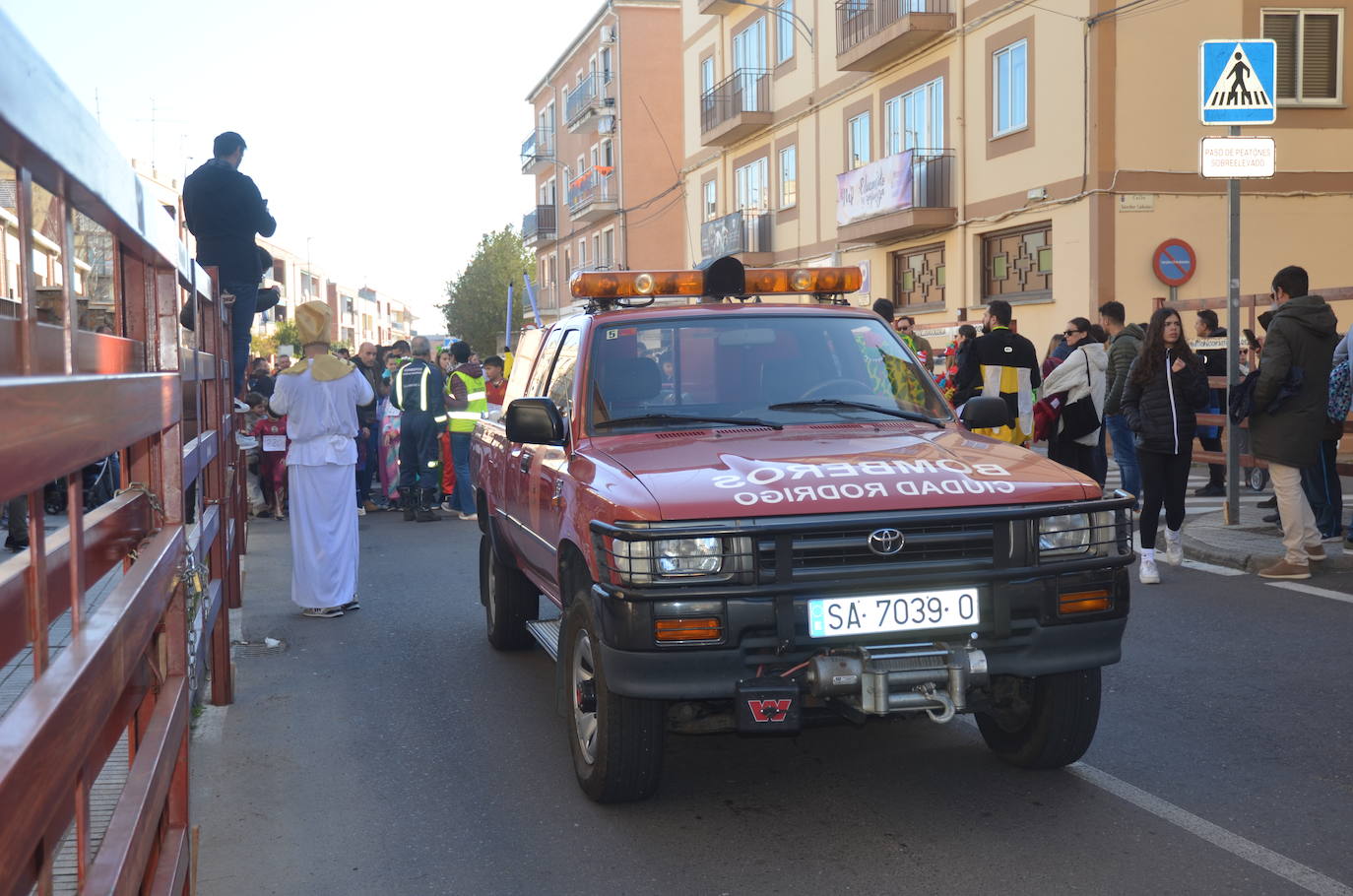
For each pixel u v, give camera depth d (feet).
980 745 17.37
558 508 16.31
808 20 94.27
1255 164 33.94
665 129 150.00
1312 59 63.62
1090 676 15.17
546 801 15.55
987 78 71.46
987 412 17.40
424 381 46.83
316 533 27.76
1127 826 14.15
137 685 8.30
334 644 25.13
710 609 13.05
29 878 5.38
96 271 16.08
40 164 5.17
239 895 12.92
